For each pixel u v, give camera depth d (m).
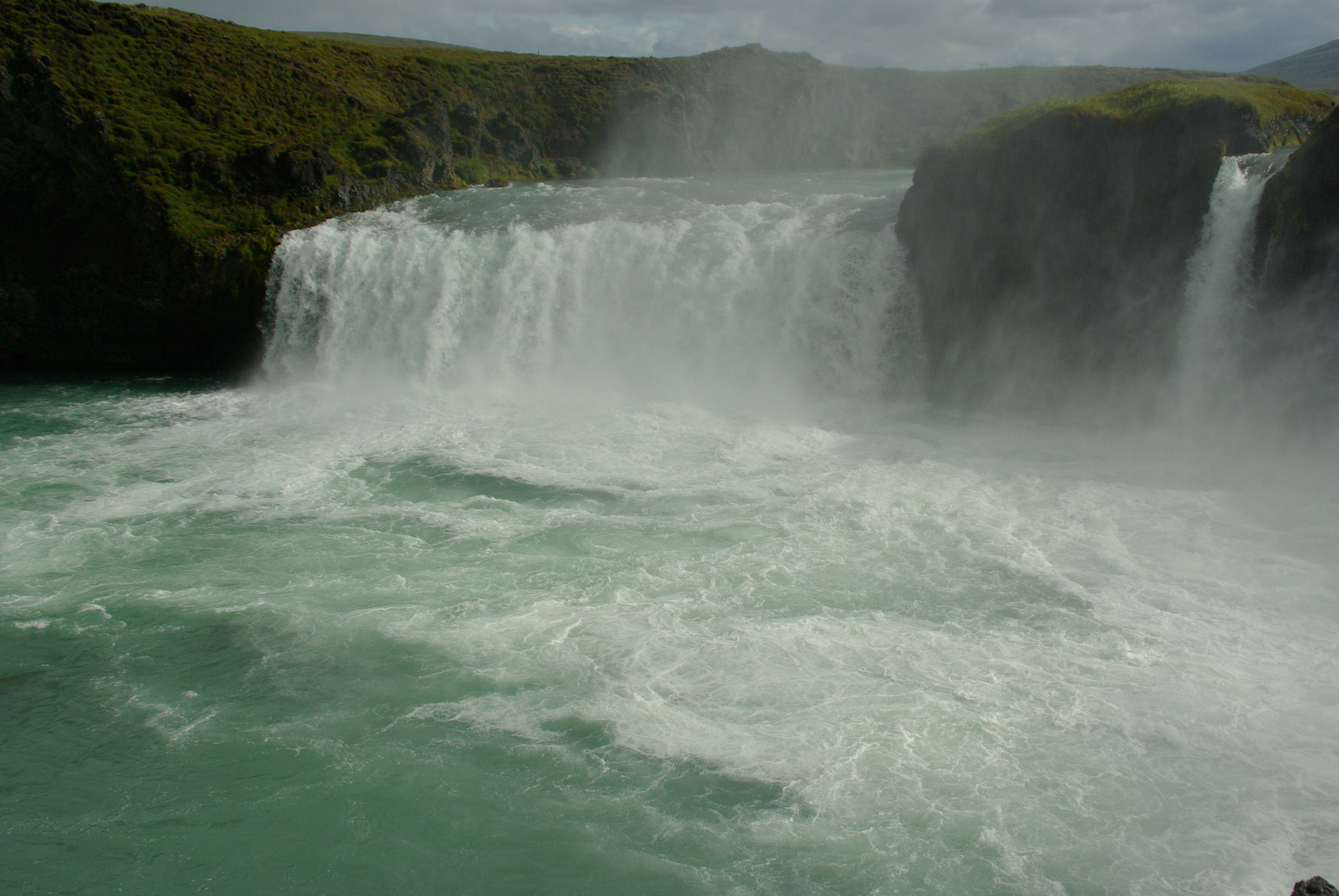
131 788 12.42
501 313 32.62
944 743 12.68
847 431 26.30
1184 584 16.67
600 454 24.64
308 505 21.50
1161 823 11.20
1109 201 26.44
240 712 13.84
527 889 10.74
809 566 17.91
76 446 25.91
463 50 78.25
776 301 30.64
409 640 15.55
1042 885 10.42
